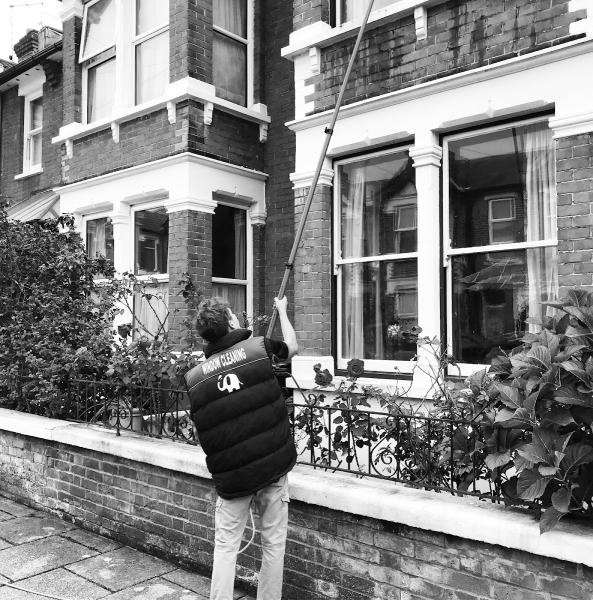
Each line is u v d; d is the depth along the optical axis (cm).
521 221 503
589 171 441
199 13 729
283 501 331
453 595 298
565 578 265
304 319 599
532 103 472
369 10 444
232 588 322
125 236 803
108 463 473
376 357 582
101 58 870
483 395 325
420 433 357
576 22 451
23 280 630
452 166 539
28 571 409
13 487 561
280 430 328
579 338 276
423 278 528
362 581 330
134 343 499
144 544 443
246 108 771
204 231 728
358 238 599
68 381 564
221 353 332
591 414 264
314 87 604
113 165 804
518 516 288
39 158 1162
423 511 304
